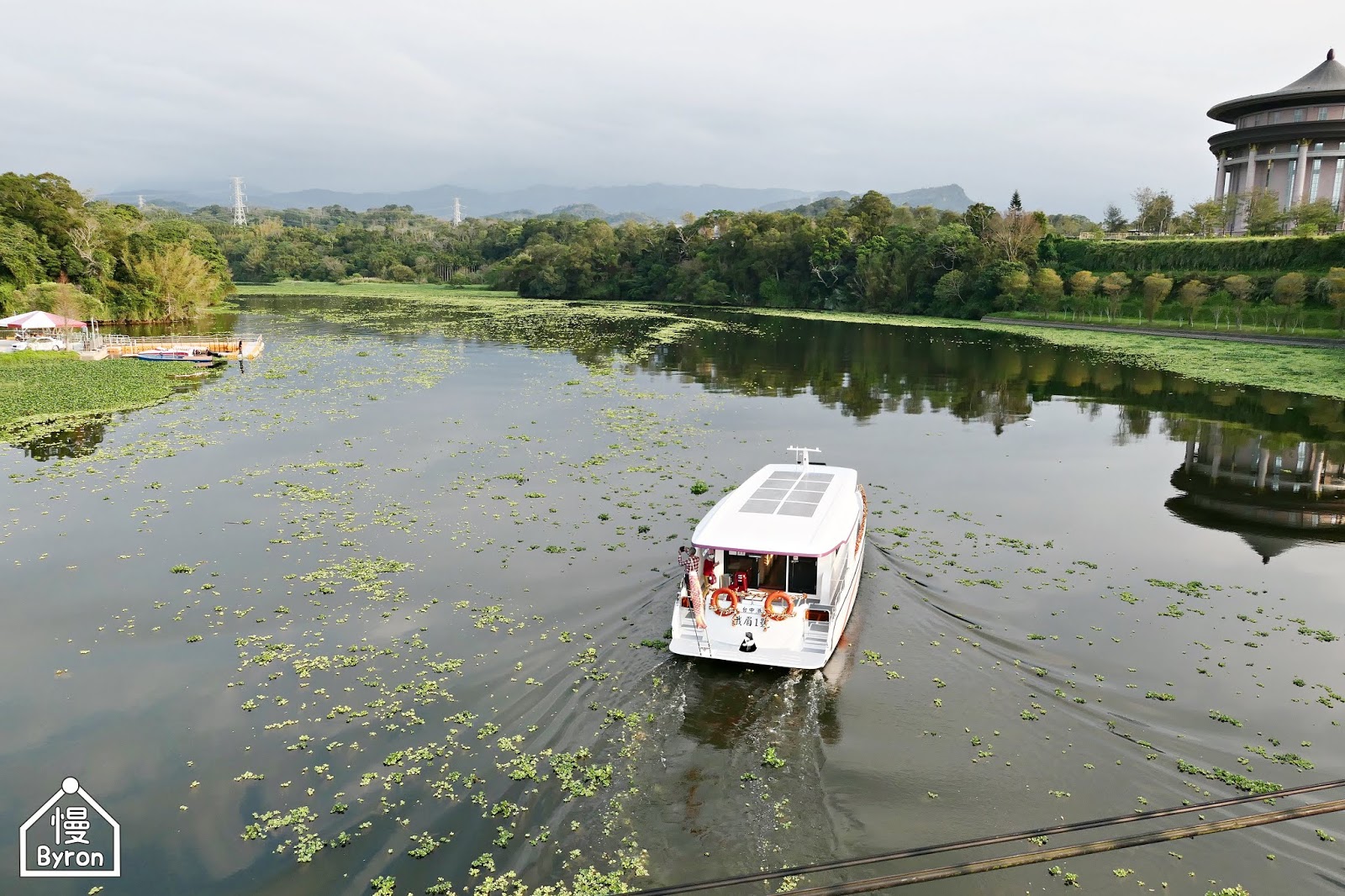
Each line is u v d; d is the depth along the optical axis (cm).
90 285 7212
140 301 7550
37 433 3031
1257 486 2522
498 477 2512
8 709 1266
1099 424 3359
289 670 1385
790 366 4875
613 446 2900
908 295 9219
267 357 5166
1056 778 1111
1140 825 1027
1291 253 6406
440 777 1105
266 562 1844
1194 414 3566
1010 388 4162
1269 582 1805
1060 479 2575
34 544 1945
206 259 10125
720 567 1488
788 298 10356
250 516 2144
